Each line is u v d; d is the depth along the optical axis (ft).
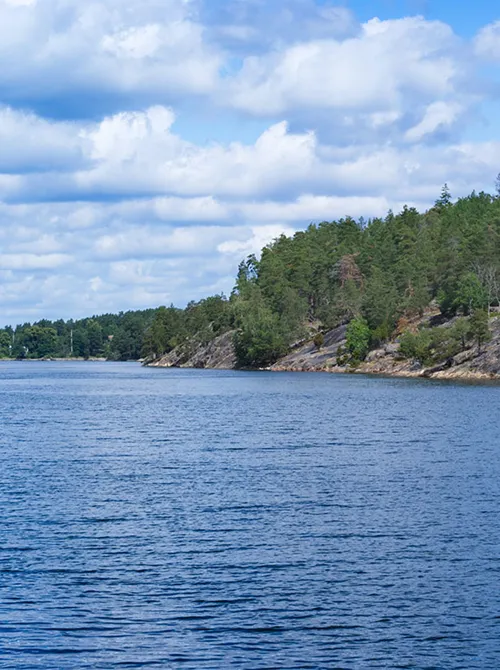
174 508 168.96
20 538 143.95
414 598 113.91
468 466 225.56
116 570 125.80
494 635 102.27
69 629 104.12
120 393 627.05
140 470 220.64
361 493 184.75
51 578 122.01
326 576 122.93
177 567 127.24
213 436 310.45
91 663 95.66
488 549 136.56
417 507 169.17
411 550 136.26
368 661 95.91
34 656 97.25
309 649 98.84
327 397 526.98
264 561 130.31
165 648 99.19
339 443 283.38
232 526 153.07
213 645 99.91
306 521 156.76
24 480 204.13
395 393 545.85
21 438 307.37
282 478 205.87
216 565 128.26
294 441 290.56
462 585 118.93
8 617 107.55
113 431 333.83
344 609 110.11
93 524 154.51
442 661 95.81
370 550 136.46
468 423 351.87
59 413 437.58
